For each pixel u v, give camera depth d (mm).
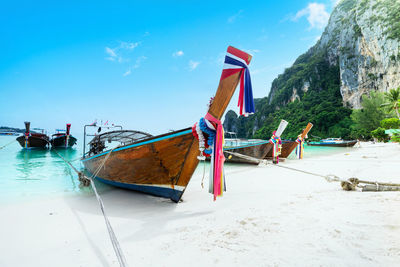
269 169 11039
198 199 5695
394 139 30844
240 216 3676
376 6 84188
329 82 107375
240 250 2459
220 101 3701
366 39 85062
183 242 2902
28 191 6930
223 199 5418
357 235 2457
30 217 4445
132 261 2525
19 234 3592
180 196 5297
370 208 3367
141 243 3055
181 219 4043
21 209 5020
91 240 3312
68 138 25375
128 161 5648
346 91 91688
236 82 3566
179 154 4902
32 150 24766
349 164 12125
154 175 5496
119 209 4984
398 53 72875
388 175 7438
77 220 4254
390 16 77625
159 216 4352
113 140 9016
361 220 2883
